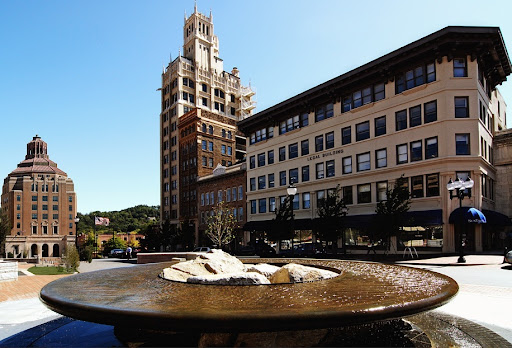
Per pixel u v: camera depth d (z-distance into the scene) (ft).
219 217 156.76
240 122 165.17
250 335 13.73
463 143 97.71
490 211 101.19
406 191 92.79
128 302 11.94
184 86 245.24
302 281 16.89
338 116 125.80
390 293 13.15
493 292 36.27
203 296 12.89
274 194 148.56
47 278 60.39
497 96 141.18
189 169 221.05
